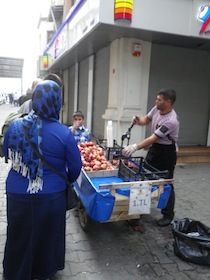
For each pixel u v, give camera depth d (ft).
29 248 7.15
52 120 7.18
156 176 10.15
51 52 44.09
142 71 22.58
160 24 19.26
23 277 7.23
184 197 15.83
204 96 26.48
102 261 9.41
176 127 11.39
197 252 9.39
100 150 12.43
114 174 11.22
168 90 11.12
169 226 12.09
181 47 24.64
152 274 8.83
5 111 81.92
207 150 24.76
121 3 17.51
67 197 7.66
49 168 7.00
